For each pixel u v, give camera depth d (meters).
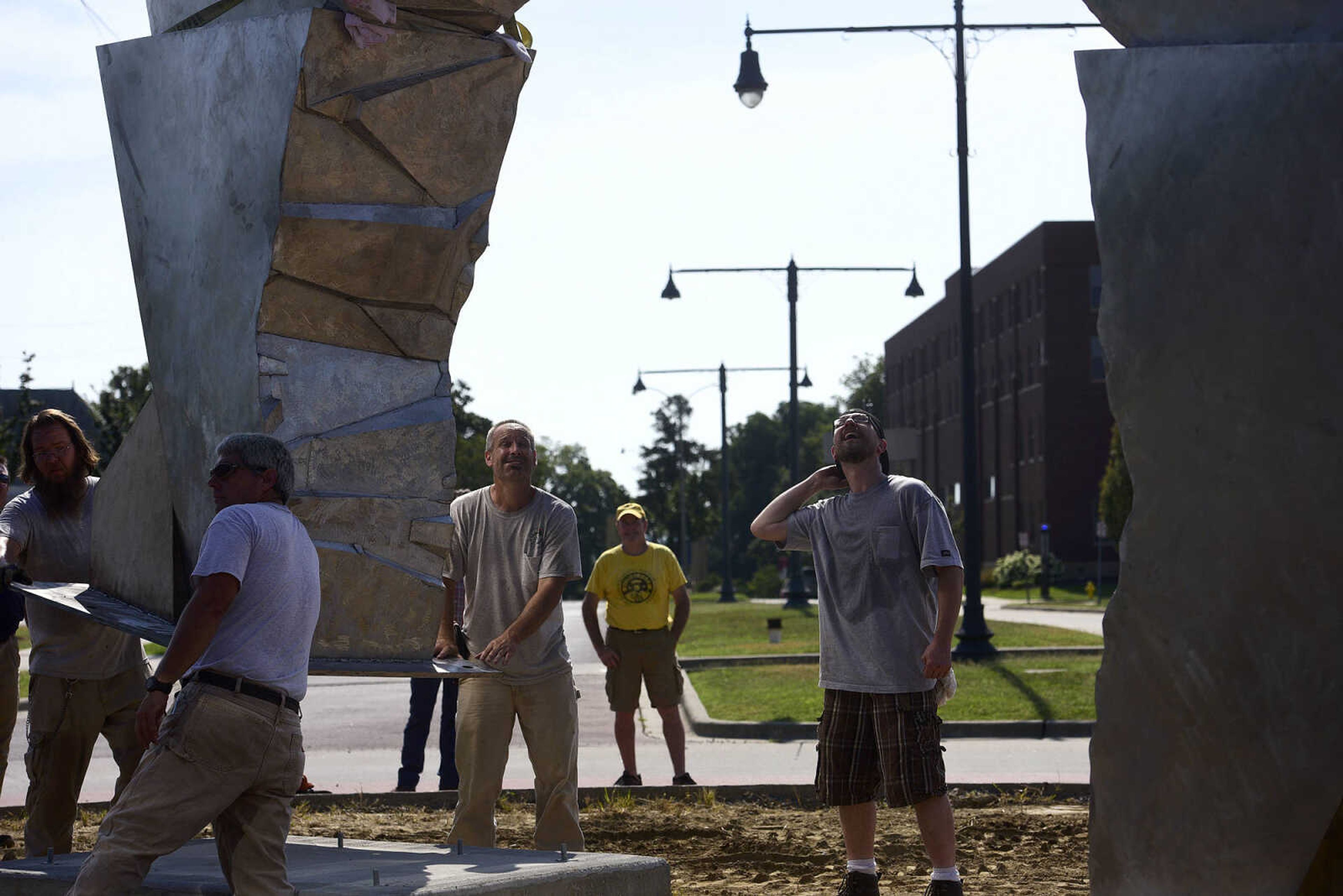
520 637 6.18
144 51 5.62
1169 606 4.09
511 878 4.76
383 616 5.62
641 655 10.06
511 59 5.50
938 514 5.69
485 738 6.31
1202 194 4.06
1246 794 4.01
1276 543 3.96
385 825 8.74
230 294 5.34
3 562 5.86
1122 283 4.15
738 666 21.92
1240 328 4.00
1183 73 4.10
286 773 4.46
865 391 135.75
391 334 5.54
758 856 7.26
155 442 5.82
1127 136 4.16
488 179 5.54
